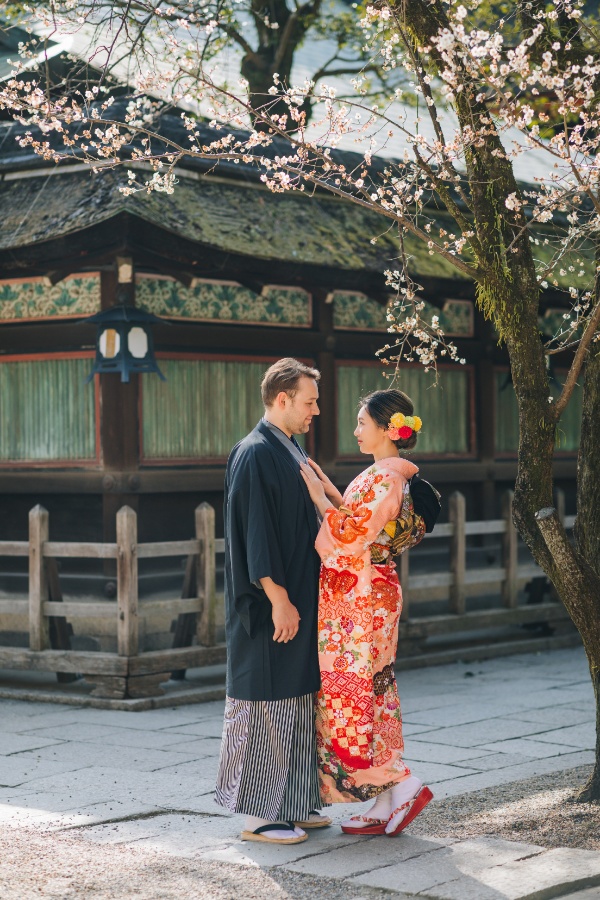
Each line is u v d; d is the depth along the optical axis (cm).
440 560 988
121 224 698
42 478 811
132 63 867
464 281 877
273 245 773
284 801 419
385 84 1149
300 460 438
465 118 471
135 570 714
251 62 1076
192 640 813
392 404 436
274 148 874
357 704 418
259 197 833
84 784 516
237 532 420
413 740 607
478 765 548
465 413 1016
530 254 480
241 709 425
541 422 467
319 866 393
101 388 788
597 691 470
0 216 777
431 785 508
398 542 427
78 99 842
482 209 477
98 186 751
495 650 919
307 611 423
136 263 770
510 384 1044
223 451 842
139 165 763
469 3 521
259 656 420
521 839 421
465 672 841
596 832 426
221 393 841
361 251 834
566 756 566
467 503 1016
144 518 798
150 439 798
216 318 839
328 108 479
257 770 421
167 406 809
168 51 583
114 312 742
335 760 423
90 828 445
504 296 470
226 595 435
